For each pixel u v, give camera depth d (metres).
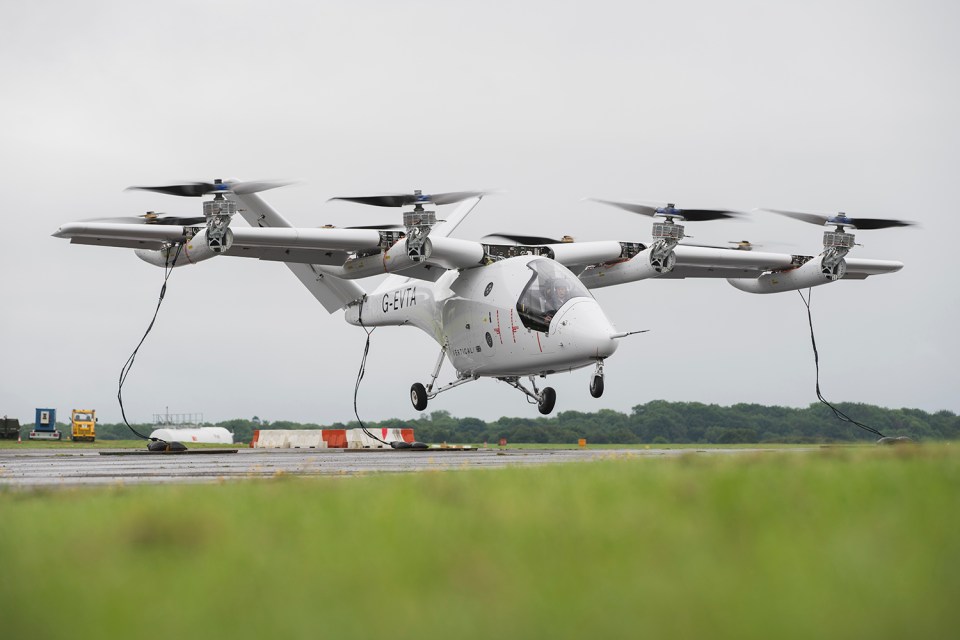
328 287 74.50
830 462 14.98
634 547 6.86
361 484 14.20
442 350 65.19
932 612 4.85
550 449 64.38
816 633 4.59
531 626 4.84
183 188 51.97
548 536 7.52
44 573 6.55
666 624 4.77
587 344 51.69
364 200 56.09
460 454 49.44
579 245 64.50
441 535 7.85
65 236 53.56
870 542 6.52
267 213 64.94
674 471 14.31
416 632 4.82
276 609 5.34
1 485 19.41
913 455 15.38
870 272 74.31
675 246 62.88
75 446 90.62
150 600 5.60
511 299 56.44
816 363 68.12
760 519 8.08
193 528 8.35
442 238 59.06
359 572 6.29
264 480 16.81
